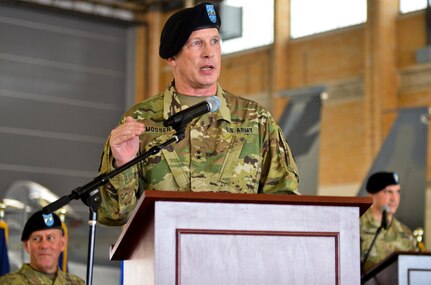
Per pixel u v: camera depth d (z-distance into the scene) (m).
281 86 28.31
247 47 29.31
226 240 4.09
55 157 29.08
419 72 25.58
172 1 30.73
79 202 26.84
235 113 5.09
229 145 4.98
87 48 30.30
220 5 29.86
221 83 29.83
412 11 26.00
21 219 15.47
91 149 29.80
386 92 26.00
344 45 26.97
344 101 26.81
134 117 5.11
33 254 10.71
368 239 10.63
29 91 29.00
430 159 23.81
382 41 26.08
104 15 30.22
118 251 5.02
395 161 23.02
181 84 5.16
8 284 10.59
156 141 4.98
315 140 24.33
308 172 24.06
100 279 21.05
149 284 4.14
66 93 29.64
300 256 4.15
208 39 5.04
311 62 27.77
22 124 28.72
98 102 30.27
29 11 29.34
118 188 4.57
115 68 30.75
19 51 29.06
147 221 4.24
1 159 28.12
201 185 4.89
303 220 4.17
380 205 10.70
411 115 23.17
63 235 10.97
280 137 5.05
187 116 4.41
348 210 4.22
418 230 11.50
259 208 4.14
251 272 4.09
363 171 26.12
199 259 4.05
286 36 28.48
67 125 29.50
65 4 29.47
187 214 4.07
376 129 25.98
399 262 8.08
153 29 30.98
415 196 22.34
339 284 4.15
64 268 12.43
